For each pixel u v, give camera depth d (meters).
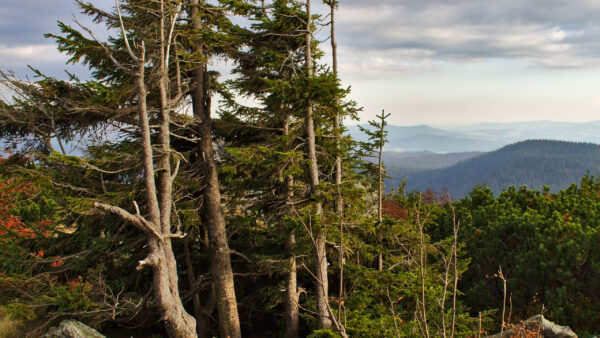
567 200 15.35
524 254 12.81
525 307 12.59
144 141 10.18
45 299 11.79
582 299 11.30
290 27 12.91
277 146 12.84
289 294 13.84
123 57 12.40
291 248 13.62
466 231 15.23
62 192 11.68
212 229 14.09
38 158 11.66
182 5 12.38
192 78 13.71
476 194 17.77
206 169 14.12
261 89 14.28
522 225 13.34
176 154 11.96
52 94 11.23
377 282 13.09
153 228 10.03
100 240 12.89
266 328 17.33
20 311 11.27
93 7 11.13
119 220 13.61
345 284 14.42
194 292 15.13
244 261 15.65
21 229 14.43
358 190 13.21
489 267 13.87
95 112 11.42
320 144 14.17
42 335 11.48
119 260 15.39
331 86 11.28
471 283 14.62
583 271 11.68
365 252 13.69
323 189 12.88
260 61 13.82
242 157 12.06
